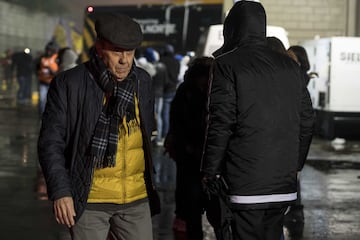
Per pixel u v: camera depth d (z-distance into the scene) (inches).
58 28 1389.0
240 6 199.2
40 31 1596.9
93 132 174.7
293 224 337.1
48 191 171.3
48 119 176.2
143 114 180.4
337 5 892.0
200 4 951.0
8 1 1444.4
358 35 890.7
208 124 193.0
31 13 1549.0
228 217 193.6
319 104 727.7
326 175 486.9
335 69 696.4
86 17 966.4
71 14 1517.0
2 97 1264.8
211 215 204.7
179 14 957.8
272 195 190.9
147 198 185.5
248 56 193.6
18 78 1169.4
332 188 435.8
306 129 203.3
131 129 178.2
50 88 179.2
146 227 183.6
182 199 288.8
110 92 175.0
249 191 189.6
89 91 175.0
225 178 193.0
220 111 189.9
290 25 898.7
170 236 309.0
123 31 170.9
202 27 950.4
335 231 324.8
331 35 896.9
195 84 275.3
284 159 192.1
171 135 289.6
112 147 174.6
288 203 194.9
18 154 569.3
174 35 957.8
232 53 195.0
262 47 197.5
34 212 353.7
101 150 174.1
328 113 702.5
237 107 189.9
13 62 1174.3
